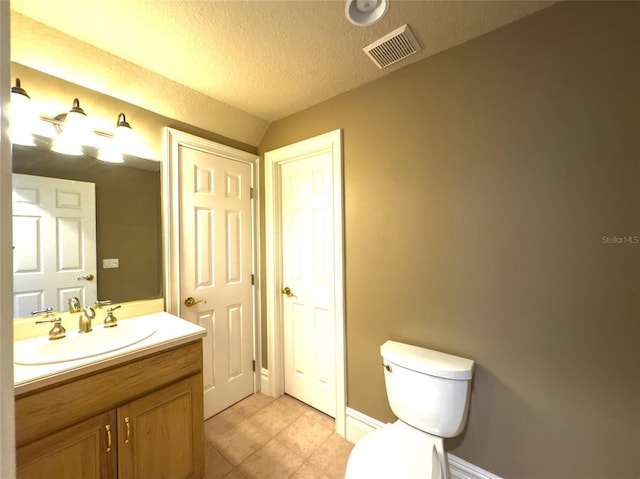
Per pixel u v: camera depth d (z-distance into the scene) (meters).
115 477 1.04
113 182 1.45
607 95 0.97
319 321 1.92
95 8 1.05
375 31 1.18
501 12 1.10
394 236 1.48
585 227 1.02
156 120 1.62
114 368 1.04
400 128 1.45
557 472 1.08
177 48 1.29
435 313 1.36
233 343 2.01
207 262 1.85
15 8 1.05
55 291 1.27
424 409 1.21
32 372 0.88
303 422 1.82
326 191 1.86
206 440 1.66
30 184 1.21
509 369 1.17
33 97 1.20
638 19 0.92
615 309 0.97
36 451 0.87
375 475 0.97
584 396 1.03
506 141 1.17
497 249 1.19
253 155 2.12
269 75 1.51
